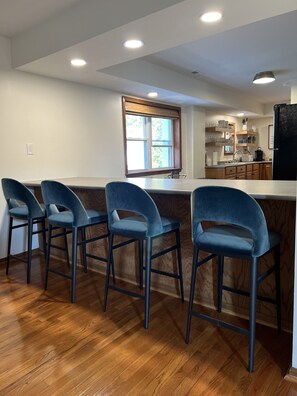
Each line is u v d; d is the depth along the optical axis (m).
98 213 2.50
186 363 1.63
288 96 6.52
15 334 1.93
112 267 2.64
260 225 1.48
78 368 1.61
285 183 2.15
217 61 3.95
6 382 1.52
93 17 2.33
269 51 3.59
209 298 2.21
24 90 3.24
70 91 3.71
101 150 4.16
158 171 5.30
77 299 2.38
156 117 5.19
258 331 1.90
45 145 3.48
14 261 3.27
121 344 1.81
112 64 3.01
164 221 2.09
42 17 2.62
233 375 1.54
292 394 1.41
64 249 3.02
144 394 1.43
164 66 4.13
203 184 2.22
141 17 2.06
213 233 1.74
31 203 2.66
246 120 8.20
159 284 2.49
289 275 1.85
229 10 1.96
